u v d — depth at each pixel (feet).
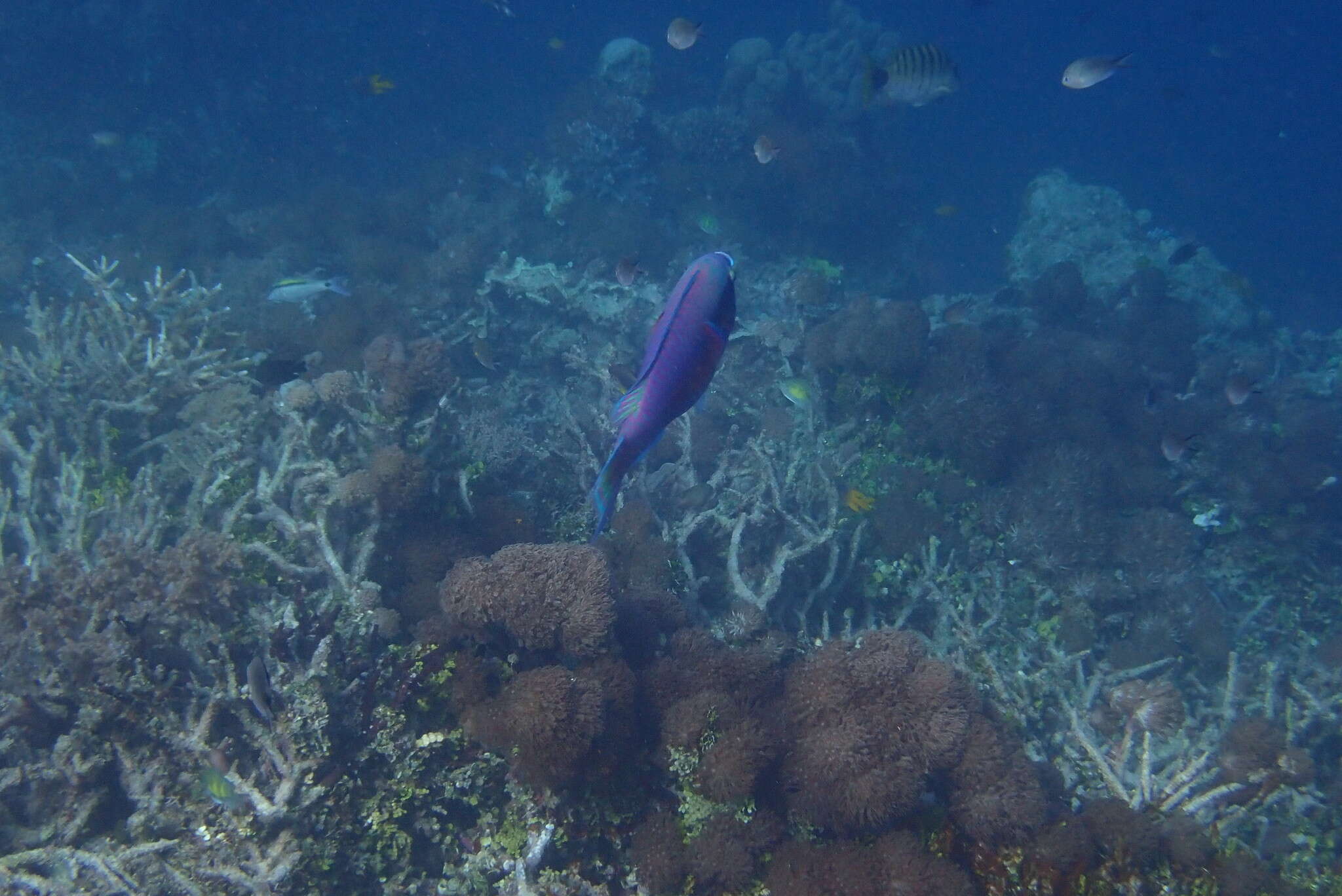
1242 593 29.30
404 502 19.95
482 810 14.11
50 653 13.88
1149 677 23.31
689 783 13.56
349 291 28.73
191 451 22.94
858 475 29.14
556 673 13.07
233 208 67.87
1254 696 22.75
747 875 12.62
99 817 13.23
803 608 22.93
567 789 13.69
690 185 61.21
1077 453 28.43
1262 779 16.71
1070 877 12.23
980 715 14.05
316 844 12.35
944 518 26.89
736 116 65.31
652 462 29.04
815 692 13.82
